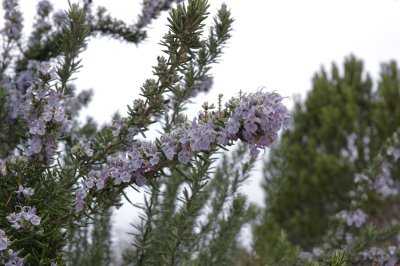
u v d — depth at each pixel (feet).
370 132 5.87
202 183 1.39
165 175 1.02
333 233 1.93
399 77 6.24
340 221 1.90
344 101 6.18
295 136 6.25
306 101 6.41
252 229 2.10
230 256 1.94
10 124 1.59
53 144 1.11
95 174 1.05
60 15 1.87
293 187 5.73
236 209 1.76
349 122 5.95
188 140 0.95
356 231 1.92
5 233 0.97
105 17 1.85
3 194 1.06
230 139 0.93
